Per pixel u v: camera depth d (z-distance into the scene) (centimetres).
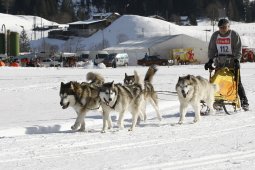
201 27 13862
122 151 789
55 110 1477
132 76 1389
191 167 650
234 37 1353
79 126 1157
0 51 4484
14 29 15388
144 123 1202
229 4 18188
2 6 19700
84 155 763
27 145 866
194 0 18338
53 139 937
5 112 1440
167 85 2373
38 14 18988
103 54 6662
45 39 12538
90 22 12738
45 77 3039
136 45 7625
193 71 3794
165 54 7238
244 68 4212
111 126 1116
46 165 690
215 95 1326
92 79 1235
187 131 1008
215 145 818
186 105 1170
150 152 770
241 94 1388
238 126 1059
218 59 1380
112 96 1055
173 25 11138
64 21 18900
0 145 870
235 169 630
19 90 2209
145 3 18788
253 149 771
